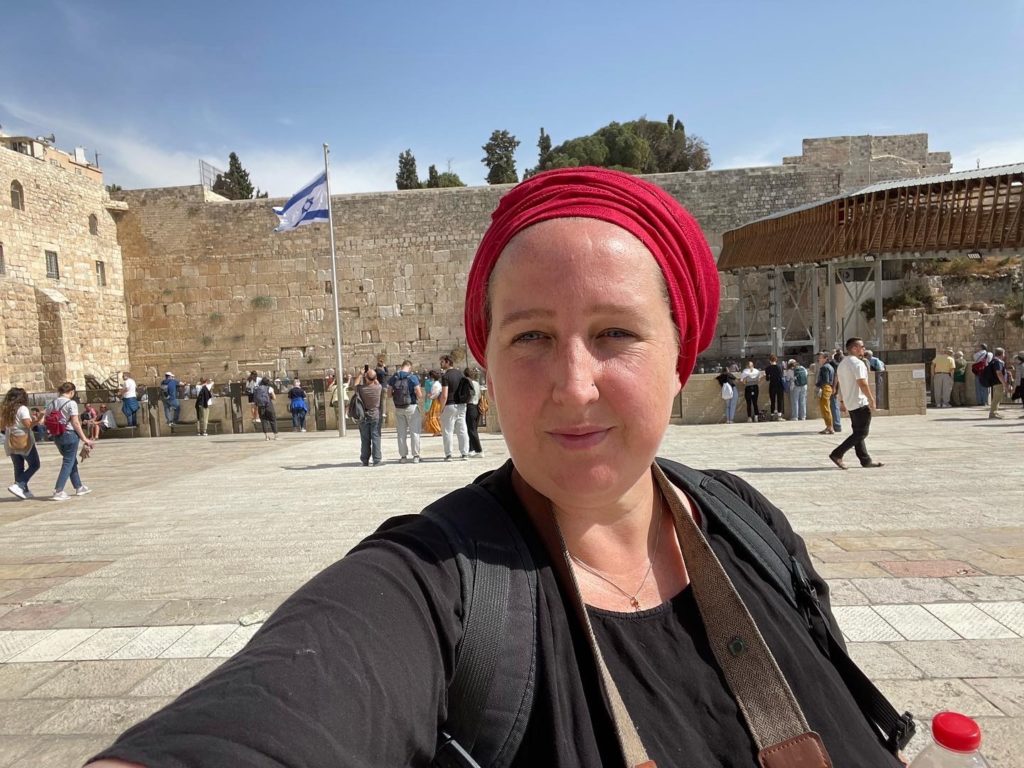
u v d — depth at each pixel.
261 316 30.86
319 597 0.89
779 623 1.19
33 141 28.44
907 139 31.94
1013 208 18.25
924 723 3.18
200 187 30.91
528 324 1.04
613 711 0.94
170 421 22.14
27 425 10.54
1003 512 6.99
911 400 18.08
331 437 18.92
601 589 1.14
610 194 1.11
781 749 1.03
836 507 7.50
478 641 0.94
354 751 0.75
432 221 30.66
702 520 1.31
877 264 22.41
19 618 5.08
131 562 6.46
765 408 19.08
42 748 3.34
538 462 1.05
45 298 26.09
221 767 0.65
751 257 26.58
